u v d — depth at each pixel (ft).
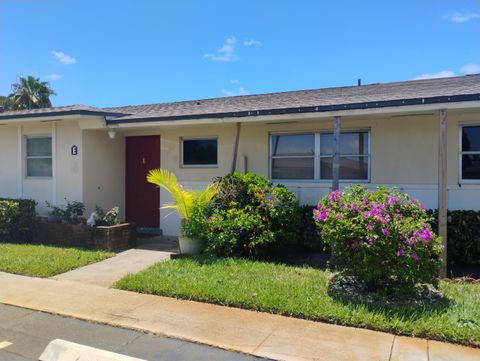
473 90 24.50
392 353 14.16
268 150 33.55
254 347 14.78
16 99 124.47
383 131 30.17
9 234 33.50
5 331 16.37
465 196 27.96
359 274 19.45
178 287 20.62
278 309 17.89
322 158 32.09
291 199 28.17
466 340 14.79
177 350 14.64
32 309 18.72
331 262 25.70
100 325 16.89
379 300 18.70
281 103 31.63
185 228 27.48
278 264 25.57
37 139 38.75
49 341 15.42
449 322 15.97
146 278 22.27
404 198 20.56
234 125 33.96
